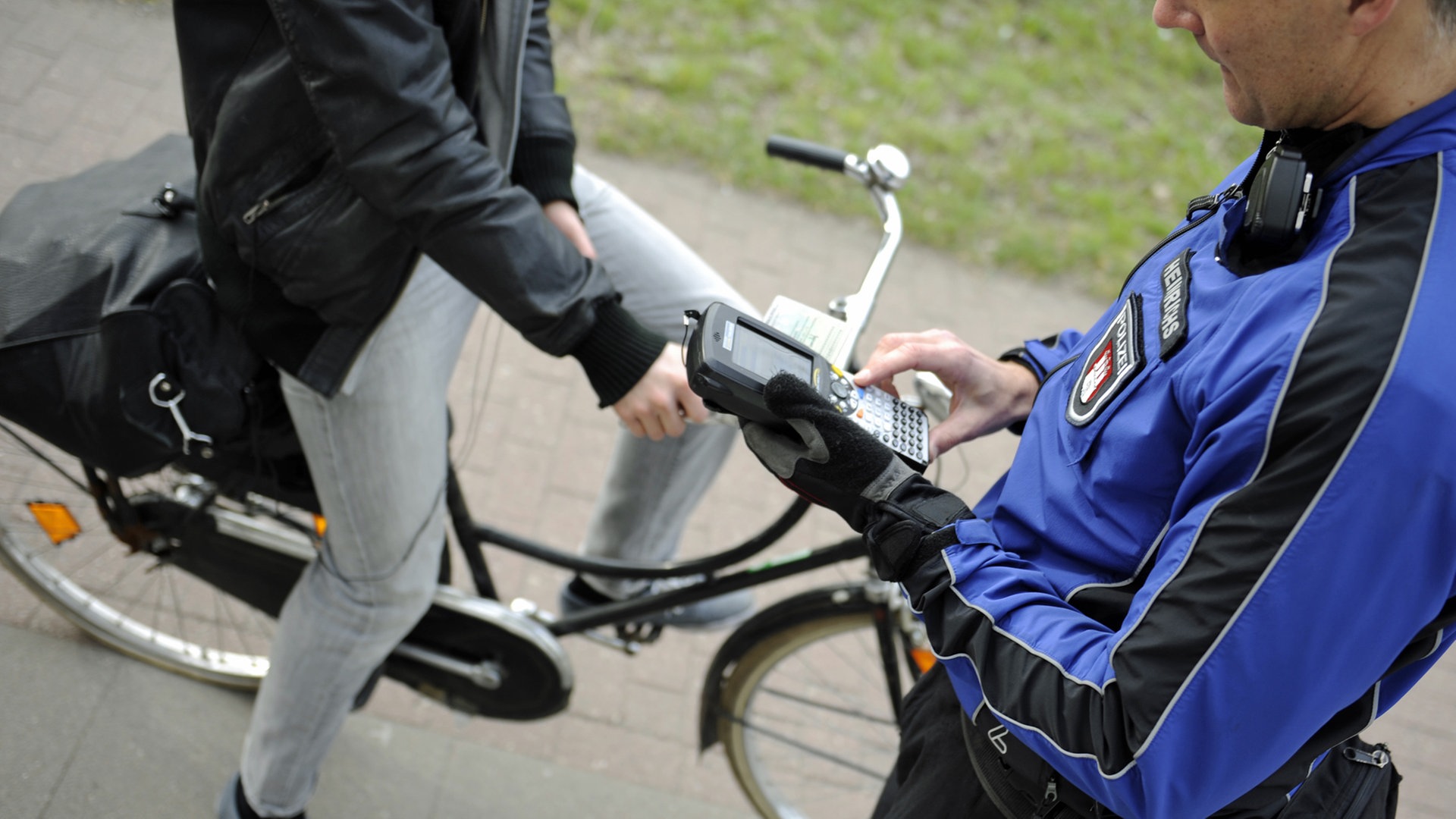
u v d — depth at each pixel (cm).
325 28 124
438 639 206
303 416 164
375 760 230
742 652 206
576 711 249
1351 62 98
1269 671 97
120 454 159
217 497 197
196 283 156
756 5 458
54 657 234
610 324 150
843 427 123
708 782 245
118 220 163
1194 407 104
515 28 140
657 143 386
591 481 292
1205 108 478
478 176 136
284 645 187
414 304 165
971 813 137
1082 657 110
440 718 242
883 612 191
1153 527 113
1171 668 100
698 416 155
